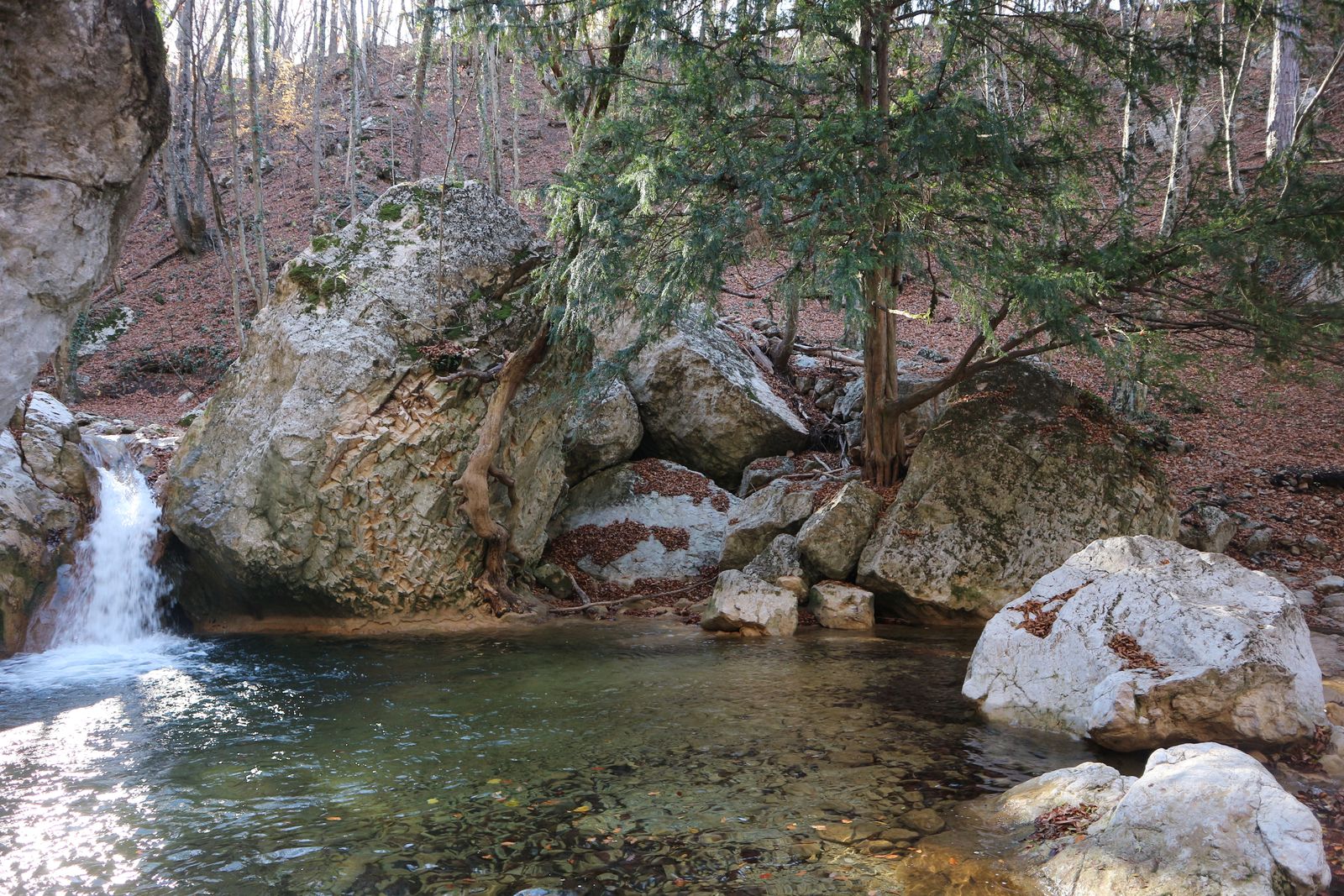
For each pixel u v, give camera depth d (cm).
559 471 1273
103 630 994
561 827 468
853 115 943
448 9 1046
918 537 1088
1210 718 566
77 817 484
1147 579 680
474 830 466
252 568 996
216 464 1041
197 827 471
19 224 382
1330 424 1518
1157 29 1229
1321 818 470
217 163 3488
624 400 1452
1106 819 423
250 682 794
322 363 1005
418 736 631
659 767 561
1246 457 1442
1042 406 1172
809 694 735
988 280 934
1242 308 1006
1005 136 940
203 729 650
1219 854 374
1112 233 1168
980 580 1045
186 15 1938
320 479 984
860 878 407
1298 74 1906
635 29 1073
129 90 406
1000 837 448
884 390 1259
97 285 420
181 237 2888
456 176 1187
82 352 2417
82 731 645
